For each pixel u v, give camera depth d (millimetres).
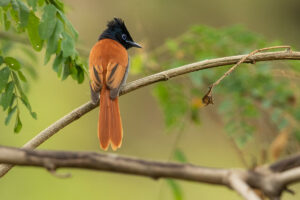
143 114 19375
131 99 19688
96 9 19922
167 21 19141
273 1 20719
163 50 12258
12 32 11016
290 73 10742
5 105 7125
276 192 3871
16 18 7375
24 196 15289
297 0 20484
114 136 7598
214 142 17672
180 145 17547
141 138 18875
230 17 20047
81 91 18938
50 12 6883
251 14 20328
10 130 16844
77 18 19891
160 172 4020
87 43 19672
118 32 11133
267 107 10820
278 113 10641
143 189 16078
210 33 11070
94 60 9227
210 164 17250
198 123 11602
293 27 20406
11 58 7145
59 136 18203
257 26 20250
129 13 19078
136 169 4059
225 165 17141
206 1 19891
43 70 18812
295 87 11234
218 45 11008
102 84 8523
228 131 10594
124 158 4090
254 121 11273
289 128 10555
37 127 17500
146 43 12453
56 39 6891
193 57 11656
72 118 7445
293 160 4016
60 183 15820
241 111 10711
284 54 8141
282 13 20547
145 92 19766
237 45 11125
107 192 15836
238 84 11062
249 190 3727
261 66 10781
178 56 11609
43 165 4141
